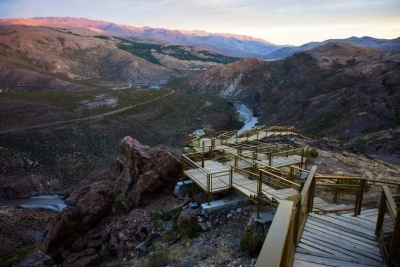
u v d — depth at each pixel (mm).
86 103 112812
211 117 108500
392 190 13906
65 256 16141
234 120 110250
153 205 15867
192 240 10859
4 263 18500
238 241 9695
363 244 5953
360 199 7492
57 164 69375
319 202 9344
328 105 83062
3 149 69188
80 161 71750
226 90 169625
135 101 121000
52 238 16547
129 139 22156
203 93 174500
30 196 56656
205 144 19953
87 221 17000
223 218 11414
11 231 36625
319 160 20094
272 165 14695
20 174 63188
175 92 150125
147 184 16484
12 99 104750
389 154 37656
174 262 9766
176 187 15016
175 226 12492
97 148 79375
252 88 159750
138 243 13328
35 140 78000
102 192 18016
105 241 15633
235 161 14094
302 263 5184
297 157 16484
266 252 2844
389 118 63094
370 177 17078
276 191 10430
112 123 95250
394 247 5152
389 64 102625
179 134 93188
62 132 84812
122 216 17031
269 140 24531
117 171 25094
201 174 13688
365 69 106188
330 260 5328
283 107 113375
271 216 10055
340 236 6258
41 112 97750
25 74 172000
